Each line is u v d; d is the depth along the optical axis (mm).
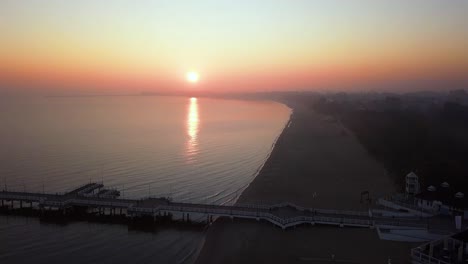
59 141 158125
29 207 83938
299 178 105000
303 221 70562
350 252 59125
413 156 116375
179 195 92000
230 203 86312
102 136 175000
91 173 107875
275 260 57125
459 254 49812
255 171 116125
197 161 126000
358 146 153875
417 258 51750
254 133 197000
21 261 58375
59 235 69312
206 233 69312
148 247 64500
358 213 74438
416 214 72000
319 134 187250
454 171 97562
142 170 112125
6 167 112688
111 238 68188
